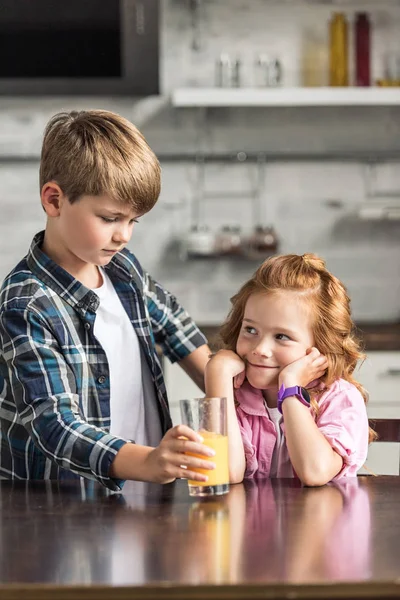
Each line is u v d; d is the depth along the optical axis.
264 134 3.96
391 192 3.99
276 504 1.38
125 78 3.66
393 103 3.70
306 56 3.91
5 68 3.63
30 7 3.60
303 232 3.99
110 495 1.45
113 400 1.81
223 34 3.91
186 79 3.91
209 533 1.21
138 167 1.58
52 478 1.71
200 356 2.05
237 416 1.74
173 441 1.39
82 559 1.11
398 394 3.40
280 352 1.70
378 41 3.92
